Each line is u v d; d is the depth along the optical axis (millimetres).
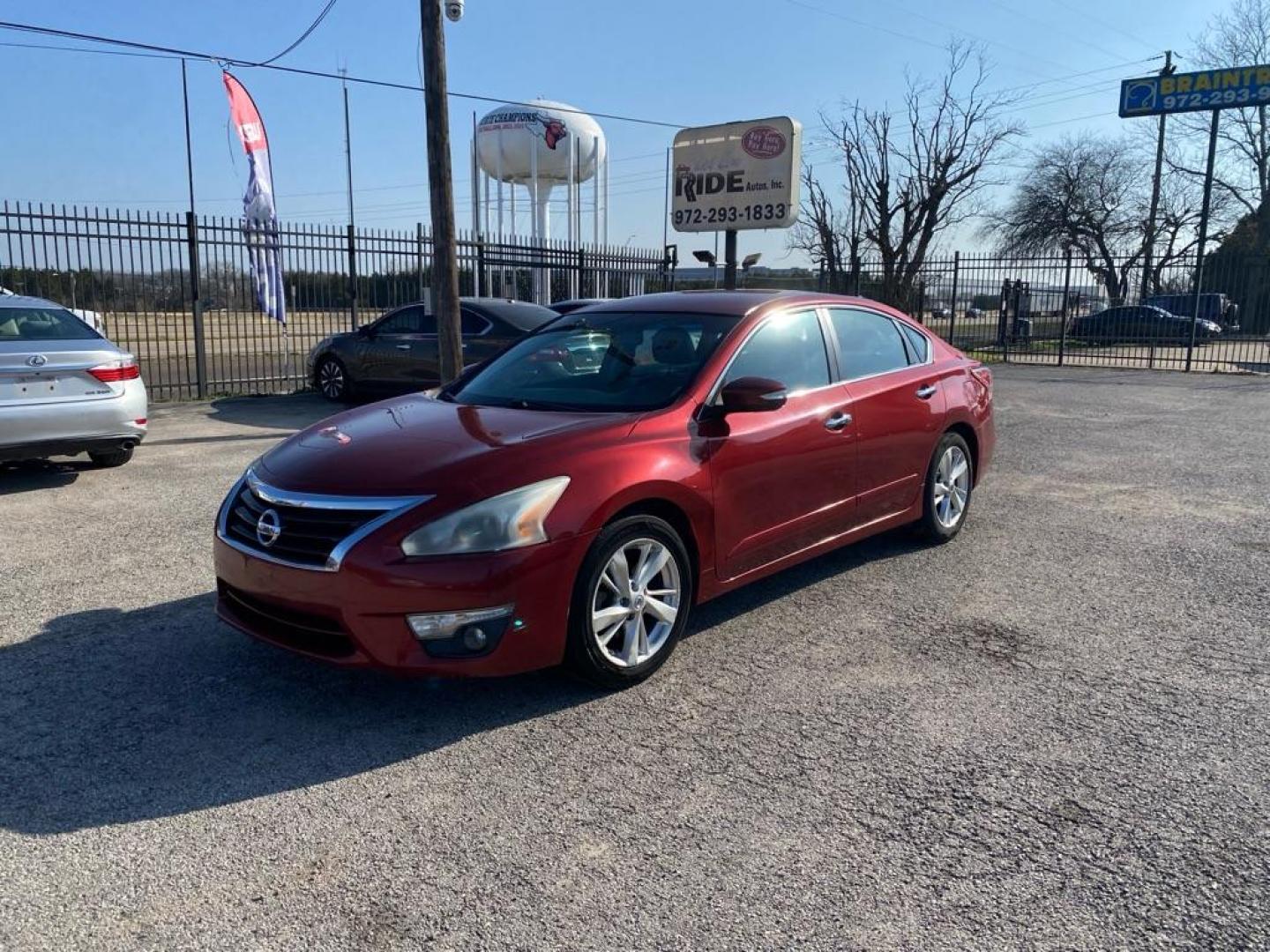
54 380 7152
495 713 3662
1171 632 4496
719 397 4258
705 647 4312
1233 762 3285
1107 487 7633
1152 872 2680
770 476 4375
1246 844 2812
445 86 10070
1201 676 4000
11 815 2957
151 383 13688
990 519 6594
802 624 4598
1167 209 42406
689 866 2717
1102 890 2600
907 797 3068
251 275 14000
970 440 6121
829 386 4898
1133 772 3221
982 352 23172
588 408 4246
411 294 15828
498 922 2480
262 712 3664
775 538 4488
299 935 2432
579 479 3590
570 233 25734
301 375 16109
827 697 3801
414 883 2641
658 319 4840
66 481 7660
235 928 2457
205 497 7121
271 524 3570
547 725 3561
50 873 2682
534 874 2680
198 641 4367
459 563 3334
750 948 2379
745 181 13547
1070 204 46094
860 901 2559
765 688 3891
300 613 3510
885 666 4109
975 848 2793
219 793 3094
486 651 3410
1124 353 21953
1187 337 21453
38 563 5512
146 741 3430
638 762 3293
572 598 3586
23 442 6969
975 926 2459
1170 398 13695
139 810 2994
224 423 11039
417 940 2414
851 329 5246
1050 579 5289
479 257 16844
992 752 3359
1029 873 2676
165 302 13867
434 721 3598
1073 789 3117
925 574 5375
